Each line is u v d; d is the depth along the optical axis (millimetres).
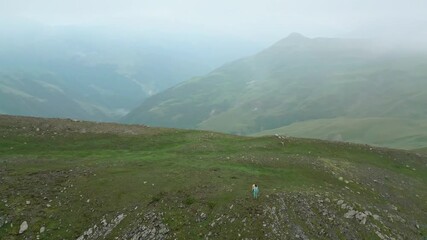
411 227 39469
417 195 49375
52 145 53531
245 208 34812
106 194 38469
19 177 42125
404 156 63750
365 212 37125
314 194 38219
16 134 55312
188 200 36312
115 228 34719
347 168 51000
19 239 34562
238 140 60031
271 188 38500
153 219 34812
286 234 32688
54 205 37875
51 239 34500
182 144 56406
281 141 59188
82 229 35250
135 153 51531
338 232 34062
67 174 42844
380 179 50719
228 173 42375
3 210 37062
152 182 39938
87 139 56344
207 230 33250
